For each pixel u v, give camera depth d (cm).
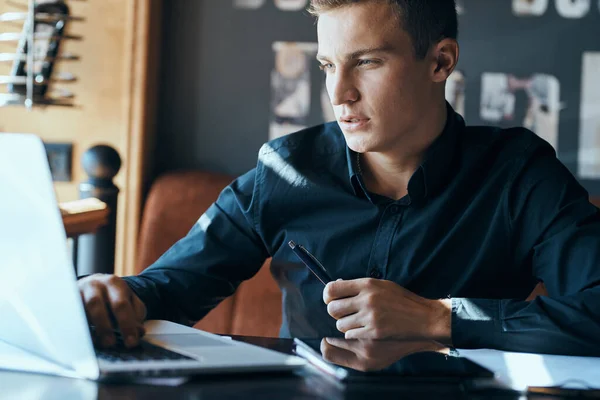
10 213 98
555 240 144
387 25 137
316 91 281
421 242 151
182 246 160
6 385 89
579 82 273
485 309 124
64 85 279
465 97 276
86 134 281
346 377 93
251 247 163
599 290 127
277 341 117
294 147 163
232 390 88
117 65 277
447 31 147
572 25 272
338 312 124
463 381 95
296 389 89
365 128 142
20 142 95
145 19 267
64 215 176
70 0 277
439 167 150
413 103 143
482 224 151
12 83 264
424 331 123
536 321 121
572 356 119
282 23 281
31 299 97
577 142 274
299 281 158
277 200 160
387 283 125
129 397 84
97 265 219
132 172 271
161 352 101
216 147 286
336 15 138
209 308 158
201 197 266
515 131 158
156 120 285
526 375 102
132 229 271
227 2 282
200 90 285
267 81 283
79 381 91
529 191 149
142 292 142
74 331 93
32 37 251
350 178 155
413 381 94
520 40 274
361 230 154
